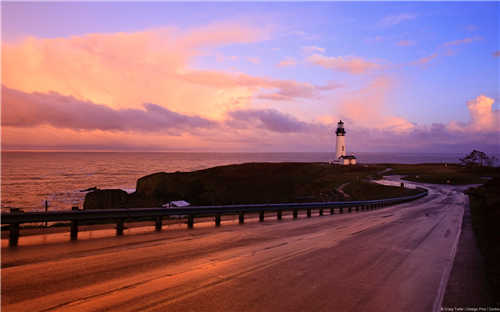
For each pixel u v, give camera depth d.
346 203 27.95
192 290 6.29
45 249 9.19
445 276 8.02
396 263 9.25
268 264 8.55
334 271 8.12
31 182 81.50
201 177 52.53
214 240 11.81
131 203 37.81
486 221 19.97
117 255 8.82
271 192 49.19
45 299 5.52
